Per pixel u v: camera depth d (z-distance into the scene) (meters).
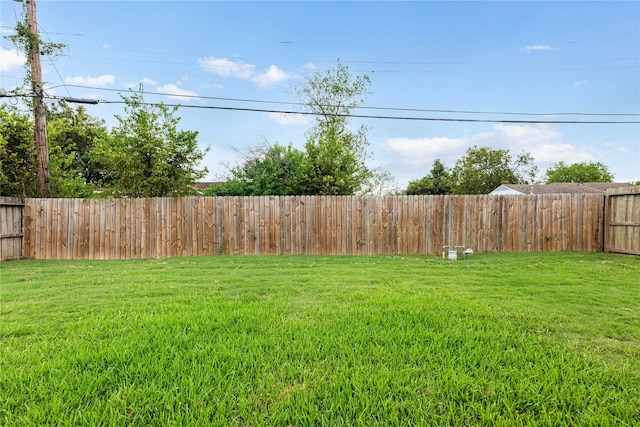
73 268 5.72
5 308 3.19
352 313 3.00
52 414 1.52
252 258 6.80
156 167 7.44
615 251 7.19
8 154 7.96
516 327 2.65
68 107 16.36
